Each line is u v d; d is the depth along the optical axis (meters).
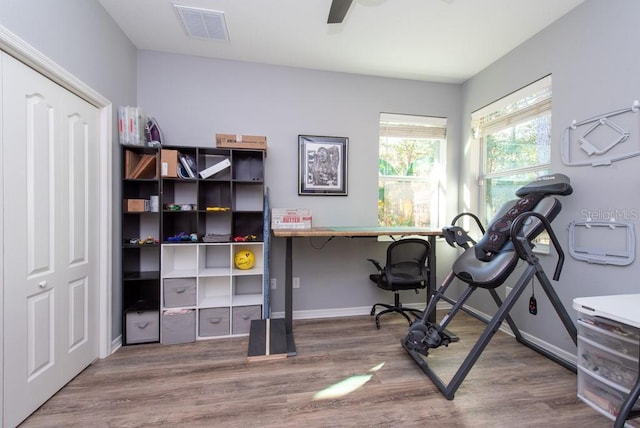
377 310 3.24
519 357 2.23
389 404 1.66
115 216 2.31
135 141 2.39
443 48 2.66
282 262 3.03
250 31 2.41
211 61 2.84
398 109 3.26
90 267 2.05
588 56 2.00
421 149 3.42
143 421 1.52
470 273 2.00
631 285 1.76
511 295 1.72
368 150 3.20
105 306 2.17
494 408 1.63
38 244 1.58
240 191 2.90
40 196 1.59
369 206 3.21
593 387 1.63
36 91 1.55
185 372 1.99
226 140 2.56
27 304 1.51
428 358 2.20
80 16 1.86
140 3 2.08
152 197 2.47
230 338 2.56
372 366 2.08
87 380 1.88
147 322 2.45
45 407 1.61
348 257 3.16
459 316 3.17
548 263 2.30
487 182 3.17
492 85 2.92
